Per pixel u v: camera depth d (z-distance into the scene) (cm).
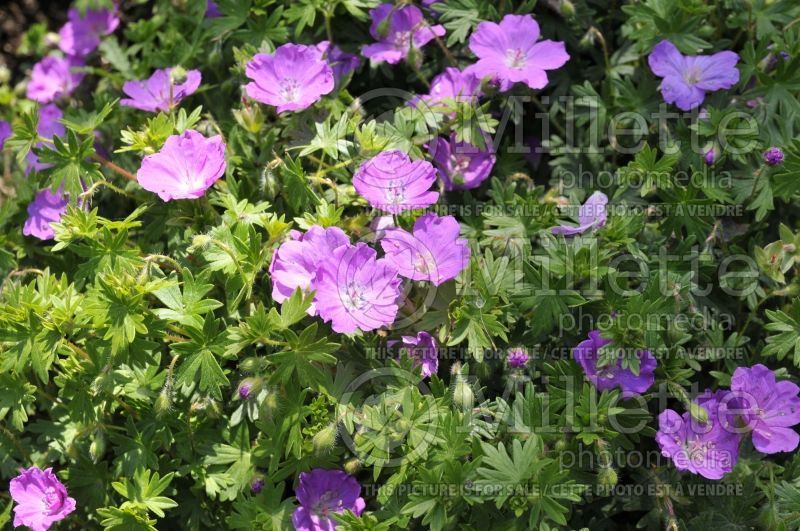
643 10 67
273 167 63
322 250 60
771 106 65
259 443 61
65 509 61
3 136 73
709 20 69
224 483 61
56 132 74
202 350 59
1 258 68
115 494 63
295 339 58
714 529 61
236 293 61
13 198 70
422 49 69
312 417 60
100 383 60
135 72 73
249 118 65
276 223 61
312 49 65
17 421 62
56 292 62
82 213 62
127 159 69
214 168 61
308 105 64
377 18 68
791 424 60
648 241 64
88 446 63
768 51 66
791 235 62
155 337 60
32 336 61
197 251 61
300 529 60
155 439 62
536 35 66
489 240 64
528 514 60
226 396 63
